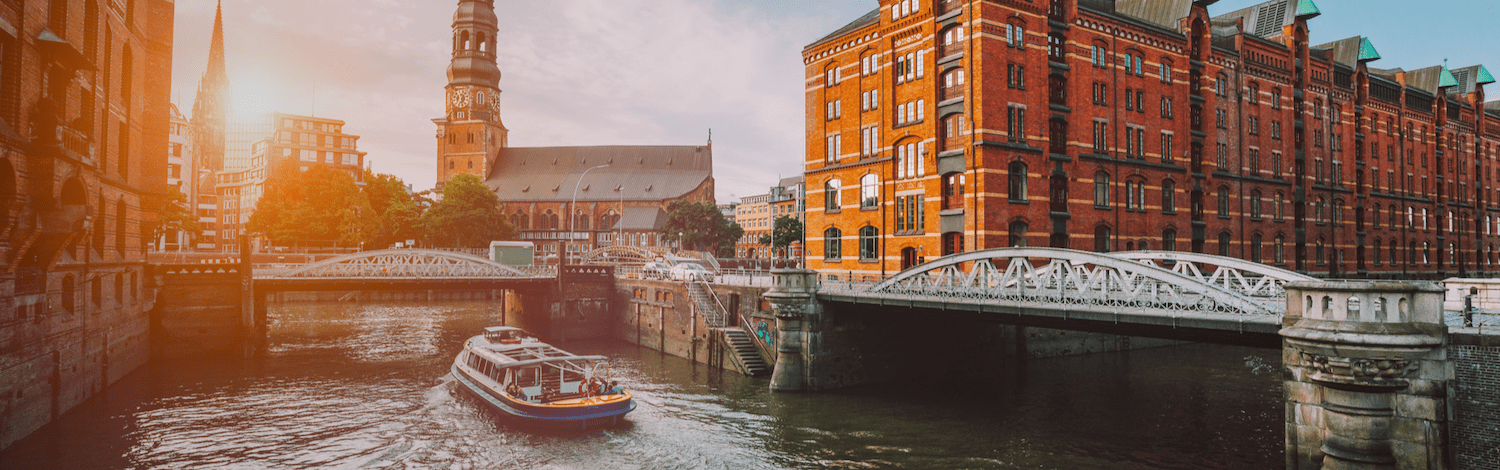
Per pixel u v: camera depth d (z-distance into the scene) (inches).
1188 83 1855.3
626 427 1119.0
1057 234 1627.7
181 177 4471.0
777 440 1050.7
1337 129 2256.4
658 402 1269.7
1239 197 1961.1
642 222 4970.5
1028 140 1582.2
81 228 1045.8
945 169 1603.1
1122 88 1743.4
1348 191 2246.6
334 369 1572.3
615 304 2156.7
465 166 5182.1
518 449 1020.5
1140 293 895.1
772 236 4608.8
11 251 901.8
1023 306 977.5
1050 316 951.0
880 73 1779.0
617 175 5319.9
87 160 1072.2
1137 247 1752.0
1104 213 1699.1
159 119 1553.9
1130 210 1744.6
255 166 5526.6
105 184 1257.4
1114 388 1350.9
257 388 1374.3
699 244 4377.5
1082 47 1681.8
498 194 5255.9
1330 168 2212.1
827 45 1925.4
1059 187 1644.9
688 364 1670.8
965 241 1540.4
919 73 1681.8
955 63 1588.3
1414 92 2519.7
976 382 1416.1
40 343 1015.6
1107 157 1692.9
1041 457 959.6
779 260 2992.1
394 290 1940.2
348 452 1007.0
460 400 1296.8
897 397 1284.4
